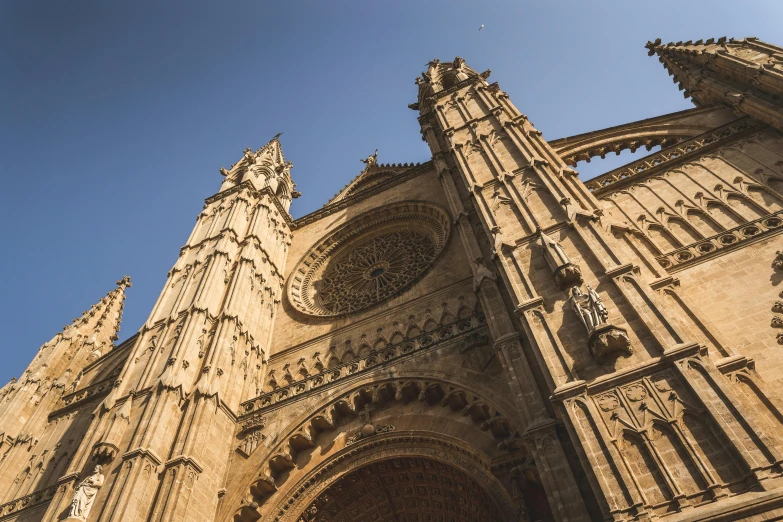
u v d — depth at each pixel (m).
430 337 22.92
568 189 22.61
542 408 15.27
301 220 42.12
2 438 29.16
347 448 21.25
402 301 28.42
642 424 12.78
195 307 27.80
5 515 25.38
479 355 20.50
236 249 34.31
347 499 21.33
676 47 35.78
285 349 29.84
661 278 17.66
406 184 38.84
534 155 25.38
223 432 23.22
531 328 16.55
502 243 20.53
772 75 25.25
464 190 29.45
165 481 19.80
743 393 13.65
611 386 13.85
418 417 20.91
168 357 25.11
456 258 29.12
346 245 38.09
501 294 20.44
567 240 19.30
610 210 25.62
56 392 33.62
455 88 37.66
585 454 12.70
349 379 23.28
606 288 16.62
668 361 13.59
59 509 19.36
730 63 29.00
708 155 25.88
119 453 20.73
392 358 22.97
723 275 18.61
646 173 26.77
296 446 22.31
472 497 19.52
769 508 10.14
